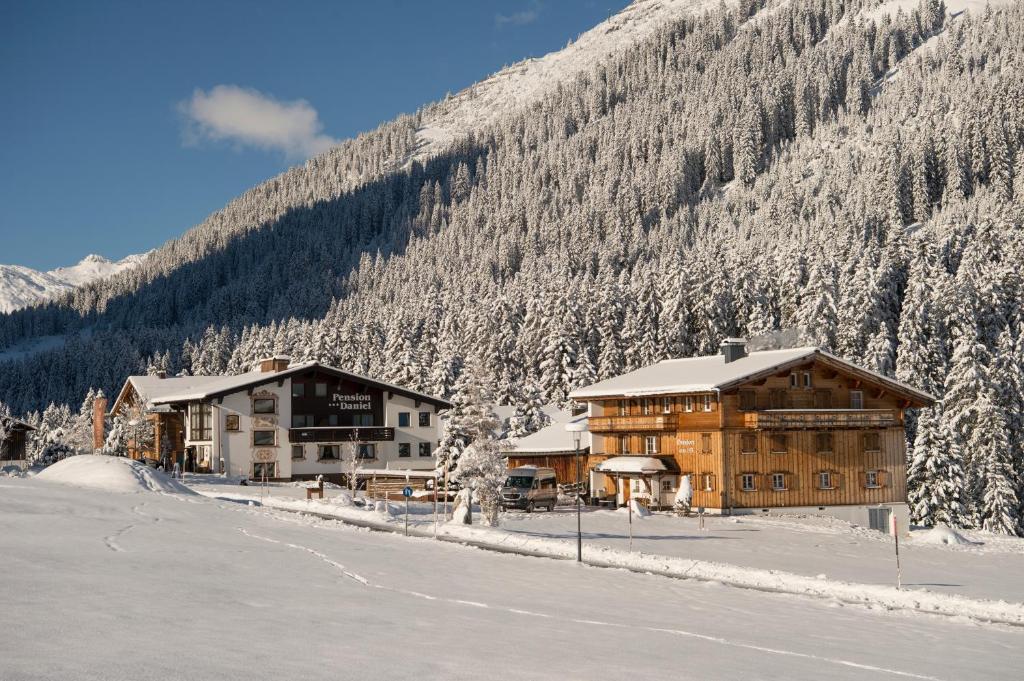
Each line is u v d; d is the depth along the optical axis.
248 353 172.62
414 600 22.53
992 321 101.19
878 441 68.38
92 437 110.94
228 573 24.84
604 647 17.47
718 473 64.19
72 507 40.75
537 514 58.66
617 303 130.38
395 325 130.50
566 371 117.94
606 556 38.19
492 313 144.38
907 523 68.00
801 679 15.48
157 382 102.06
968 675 17.27
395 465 90.12
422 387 123.94
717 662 16.66
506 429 101.56
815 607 26.97
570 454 76.25
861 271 110.75
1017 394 80.81
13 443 98.38
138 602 18.55
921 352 94.06
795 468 65.88
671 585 30.25
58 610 16.86
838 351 107.56
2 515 35.59
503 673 13.87
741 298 123.88
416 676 13.09
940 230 142.38
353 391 90.12
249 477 85.19
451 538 43.59
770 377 66.44
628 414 71.88
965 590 34.53
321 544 35.56
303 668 13.06
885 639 21.83
